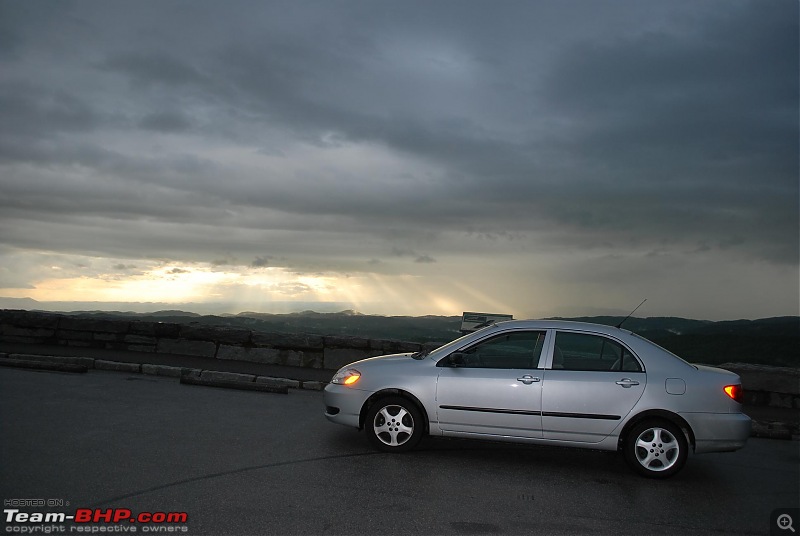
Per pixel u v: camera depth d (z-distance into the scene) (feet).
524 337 24.32
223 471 20.40
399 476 21.11
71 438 23.17
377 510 17.63
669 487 21.85
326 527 16.14
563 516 18.17
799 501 20.76
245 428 26.68
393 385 24.12
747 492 21.68
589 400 22.93
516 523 17.34
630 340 23.88
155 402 30.81
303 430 27.04
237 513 16.76
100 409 28.32
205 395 33.73
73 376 36.60
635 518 18.38
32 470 19.27
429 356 24.89
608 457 25.63
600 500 19.93
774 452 28.48
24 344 45.93
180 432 25.20
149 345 45.39
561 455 25.67
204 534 15.29
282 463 21.81
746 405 37.06
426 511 17.81
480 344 24.52
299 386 38.40
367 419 24.30
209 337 44.83
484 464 23.50
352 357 43.32
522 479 21.79
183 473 19.95
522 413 23.21
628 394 22.86
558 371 23.48
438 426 23.86
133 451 22.03
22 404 28.22
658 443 22.66
